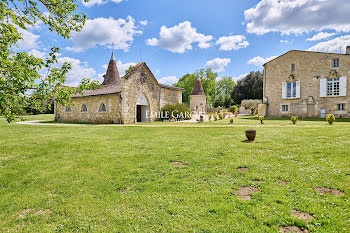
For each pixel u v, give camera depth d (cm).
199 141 955
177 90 3042
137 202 379
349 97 2286
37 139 1061
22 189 446
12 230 308
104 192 425
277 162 593
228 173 517
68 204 379
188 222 313
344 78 2309
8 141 1002
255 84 5003
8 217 344
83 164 610
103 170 557
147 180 484
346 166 527
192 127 1603
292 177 475
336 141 830
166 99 2822
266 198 379
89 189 442
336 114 2358
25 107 498
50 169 570
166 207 359
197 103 4103
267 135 1071
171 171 538
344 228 284
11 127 1789
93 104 2553
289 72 2647
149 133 1288
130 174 526
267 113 2816
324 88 2417
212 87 6544
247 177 485
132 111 2270
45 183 476
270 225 300
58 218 337
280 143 854
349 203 348
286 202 362
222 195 396
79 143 935
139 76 2377
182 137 1096
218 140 973
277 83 2738
